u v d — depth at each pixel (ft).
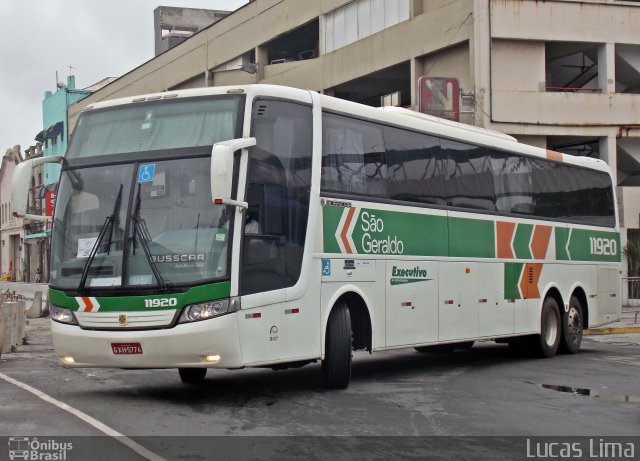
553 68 108.99
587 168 58.59
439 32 97.30
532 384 39.06
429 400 33.30
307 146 33.42
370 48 108.47
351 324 36.70
